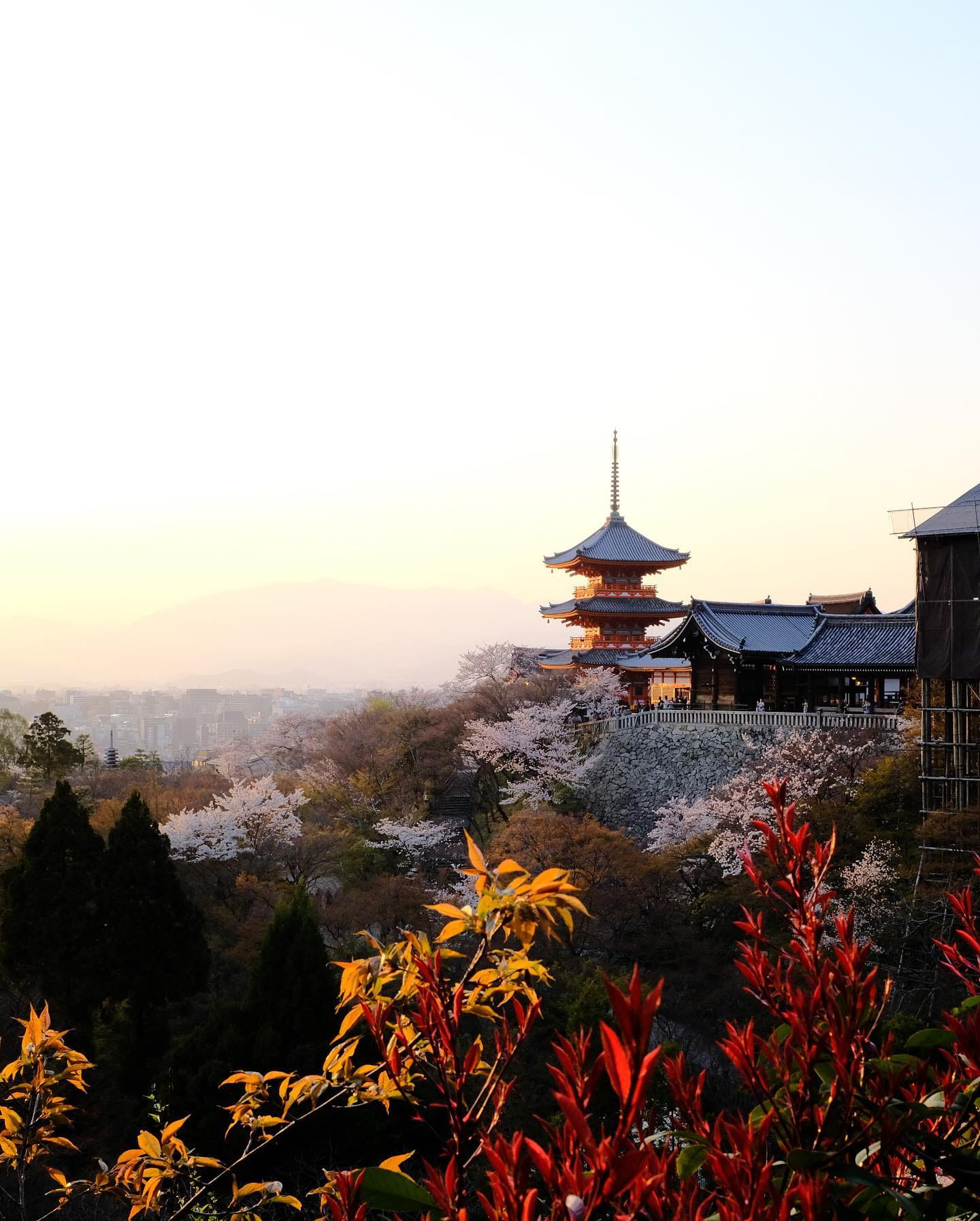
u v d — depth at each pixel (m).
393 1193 3.35
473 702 77.25
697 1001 35.34
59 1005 34.44
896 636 61.22
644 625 94.44
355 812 65.88
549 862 42.25
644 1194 2.47
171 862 36.50
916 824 42.66
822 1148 3.40
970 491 45.47
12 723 86.19
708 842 46.19
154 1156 7.00
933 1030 3.75
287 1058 28.20
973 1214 3.42
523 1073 27.00
